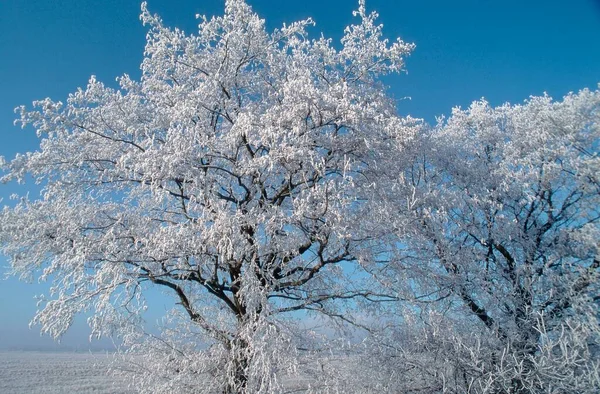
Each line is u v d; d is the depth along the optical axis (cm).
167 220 891
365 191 811
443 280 874
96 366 930
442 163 1148
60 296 802
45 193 863
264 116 785
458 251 937
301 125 794
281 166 812
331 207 704
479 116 1307
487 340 830
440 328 831
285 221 756
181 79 973
